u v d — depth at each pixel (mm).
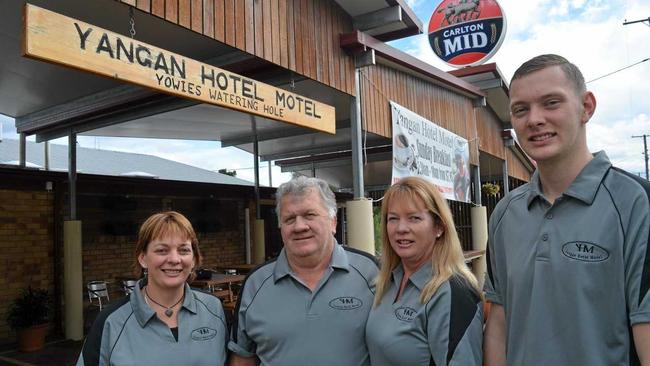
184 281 2287
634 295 1447
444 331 1950
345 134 8844
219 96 3787
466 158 9656
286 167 12367
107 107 5984
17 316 6551
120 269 8367
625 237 1489
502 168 13055
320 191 2342
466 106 10023
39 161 13609
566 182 1644
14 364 5934
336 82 5434
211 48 4910
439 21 10219
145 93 5508
